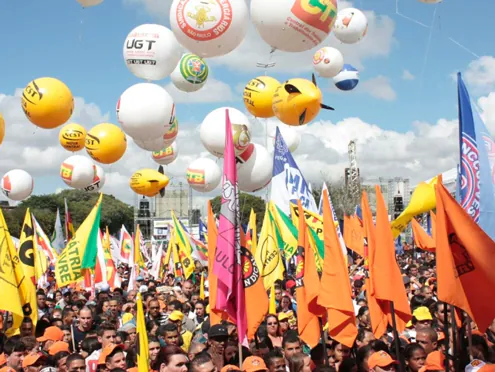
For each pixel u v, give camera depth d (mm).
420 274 16750
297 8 8680
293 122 10633
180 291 14336
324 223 7195
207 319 9531
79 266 11258
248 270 7453
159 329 8477
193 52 9742
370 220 7203
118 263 27344
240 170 12320
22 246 9227
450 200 5691
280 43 9188
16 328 8789
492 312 5613
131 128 10633
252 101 11461
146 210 47906
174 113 10891
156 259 22406
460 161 6898
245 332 6867
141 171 15133
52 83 11312
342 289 6996
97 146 13102
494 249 5566
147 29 10641
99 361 7293
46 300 12945
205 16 9078
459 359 6215
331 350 7586
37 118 11406
